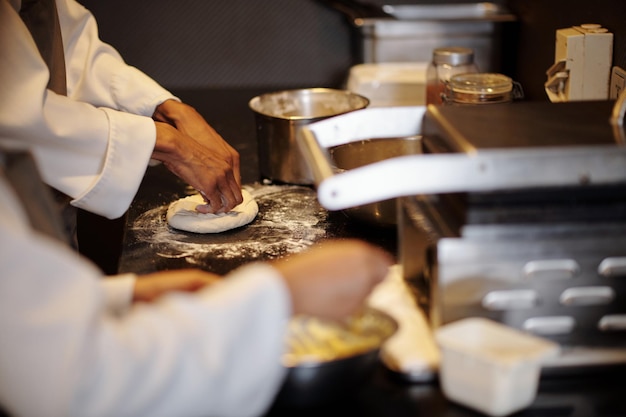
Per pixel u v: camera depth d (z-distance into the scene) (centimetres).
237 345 80
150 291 104
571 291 96
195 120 176
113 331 77
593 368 97
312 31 309
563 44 171
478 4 280
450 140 102
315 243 152
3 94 135
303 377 89
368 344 95
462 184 92
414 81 240
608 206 94
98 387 74
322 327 100
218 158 162
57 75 169
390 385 99
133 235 161
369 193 92
